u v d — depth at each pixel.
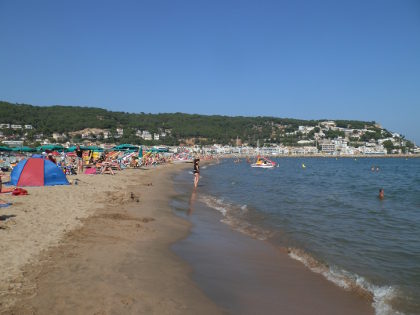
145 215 12.35
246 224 12.08
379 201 18.67
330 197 19.67
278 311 5.48
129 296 5.39
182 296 5.72
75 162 33.59
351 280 6.85
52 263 6.47
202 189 23.52
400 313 5.46
